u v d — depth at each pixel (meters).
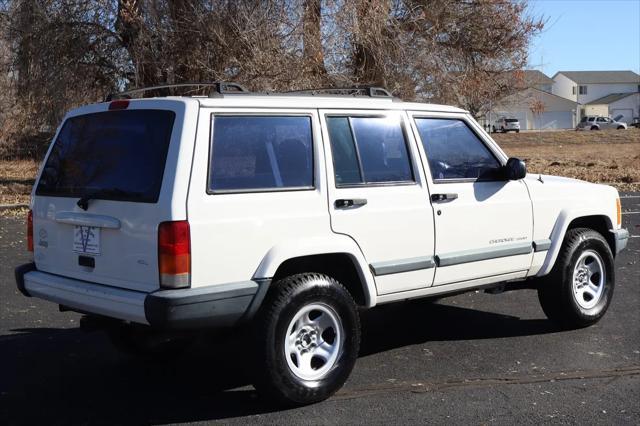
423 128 5.76
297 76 16.25
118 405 5.00
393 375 5.60
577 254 6.62
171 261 4.38
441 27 20.23
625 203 17.56
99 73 19.55
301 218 4.89
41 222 5.34
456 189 5.76
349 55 17.73
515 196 6.16
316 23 16.77
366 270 5.20
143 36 17.36
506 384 5.40
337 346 5.03
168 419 4.75
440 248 5.64
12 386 5.39
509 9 20.98
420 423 4.65
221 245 4.55
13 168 25.06
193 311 4.39
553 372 5.66
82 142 5.19
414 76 18.92
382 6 17.92
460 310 7.61
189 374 5.68
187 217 4.43
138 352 5.82
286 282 4.83
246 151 4.79
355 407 4.93
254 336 4.70
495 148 6.16
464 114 6.05
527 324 7.05
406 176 5.55
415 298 5.68
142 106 4.86
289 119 5.04
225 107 4.75
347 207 5.13
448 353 6.16
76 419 4.75
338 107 5.29
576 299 6.69
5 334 6.72
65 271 5.13
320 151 5.09
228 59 16.81
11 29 19.30
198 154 4.55
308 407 4.93
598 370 5.71
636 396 5.16
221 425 4.63
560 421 4.70
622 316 7.32
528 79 23.45
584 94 111.06
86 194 4.91
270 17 16.38
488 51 21.14
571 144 52.06
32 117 20.73
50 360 6.02
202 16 16.53
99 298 4.71
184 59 17.27
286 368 4.76
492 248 5.97
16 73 21.39
